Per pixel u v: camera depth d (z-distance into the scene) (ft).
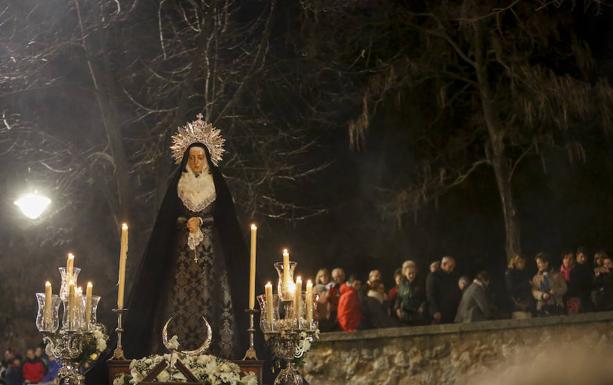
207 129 31.40
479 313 56.65
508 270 59.11
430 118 85.81
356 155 89.40
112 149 66.23
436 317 57.93
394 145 88.28
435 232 89.51
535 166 87.10
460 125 85.66
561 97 72.43
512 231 76.33
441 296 58.59
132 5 72.28
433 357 56.18
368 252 90.68
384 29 81.51
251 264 29.19
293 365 29.60
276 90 81.05
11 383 73.67
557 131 81.41
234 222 30.96
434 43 80.28
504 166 77.71
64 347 27.35
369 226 90.48
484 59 79.10
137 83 77.77
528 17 75.77
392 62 78.23
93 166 75.15
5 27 70.18
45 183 77.25
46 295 27.48
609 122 73.56
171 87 75.36
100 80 66.95
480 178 87.61
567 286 59.00
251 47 77.05
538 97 74.13
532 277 60.49
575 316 54.70
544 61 82.43
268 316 28.19
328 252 90.33
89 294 27.71
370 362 56.29
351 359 56.18
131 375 27.63
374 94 77.25
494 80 83.15
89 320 27.55
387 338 56.44
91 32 68.44
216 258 30.60
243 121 74.18
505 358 55.36
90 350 28.43
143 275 30.07
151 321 30.07
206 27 68.03
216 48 69.97
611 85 80.28
